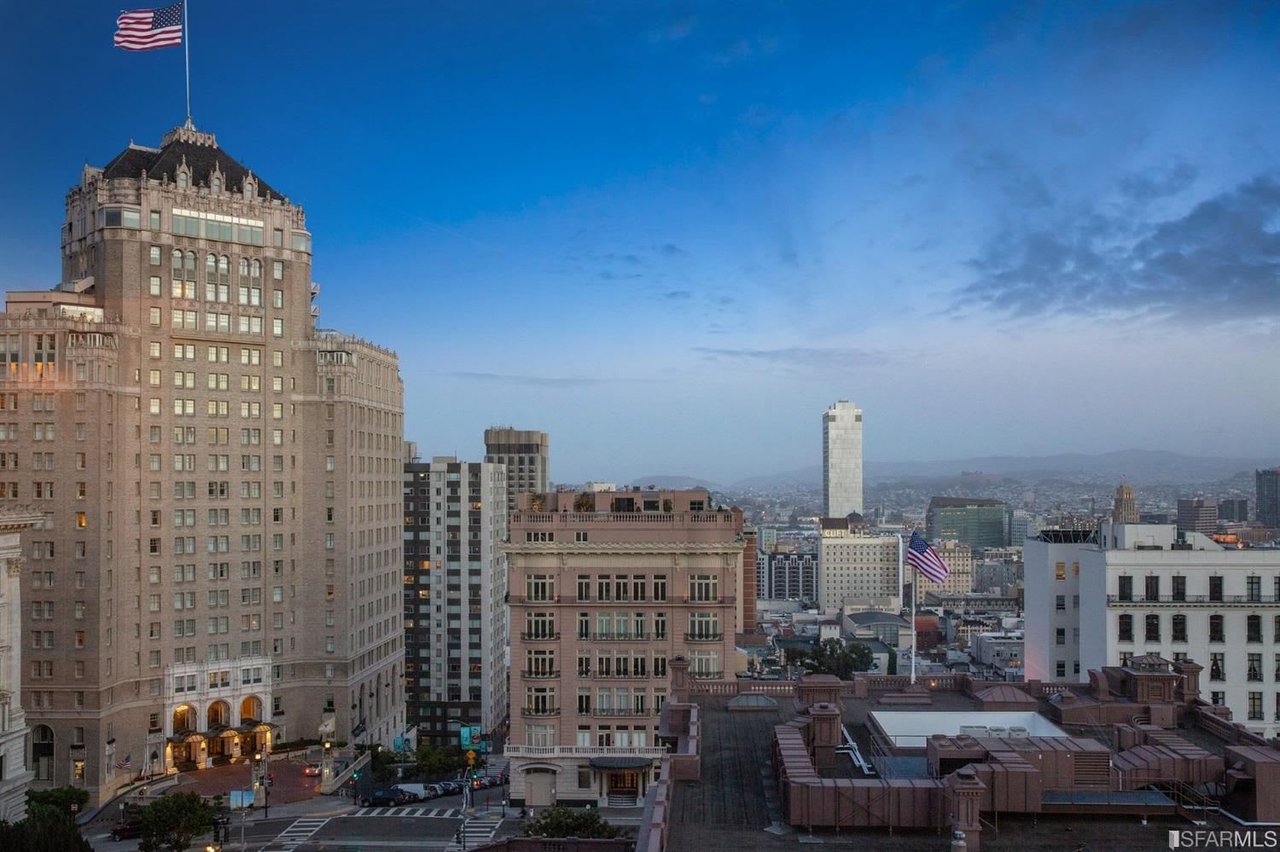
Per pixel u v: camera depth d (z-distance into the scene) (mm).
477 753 187000
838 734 55500
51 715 161625
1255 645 118750
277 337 188875
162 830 119250
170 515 176125
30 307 170750
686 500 138875
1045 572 137250
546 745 134000
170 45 155375
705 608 132375
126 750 168000
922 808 44969
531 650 134375
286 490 188500
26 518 126438
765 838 44594
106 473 166125
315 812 145000
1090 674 69062
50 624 163000
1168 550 121188
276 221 189625
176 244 179500
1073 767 48375
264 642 185000
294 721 187750
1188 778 48188
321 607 189625
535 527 134250
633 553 133000
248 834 133875
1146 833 44625
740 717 66562
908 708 68000
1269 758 46594
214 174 184875
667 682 132500
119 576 168625
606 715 133375
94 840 136250
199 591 178500
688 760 52625
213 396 181750
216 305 182750
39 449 165375
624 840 72938
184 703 174125
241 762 177125
